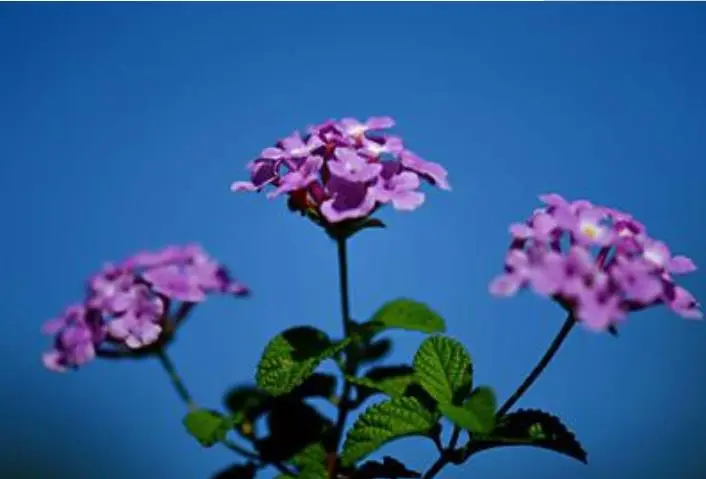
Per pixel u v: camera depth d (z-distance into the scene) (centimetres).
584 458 24
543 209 24
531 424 24
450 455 24
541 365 24
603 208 24
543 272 23
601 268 23
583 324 22
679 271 23
